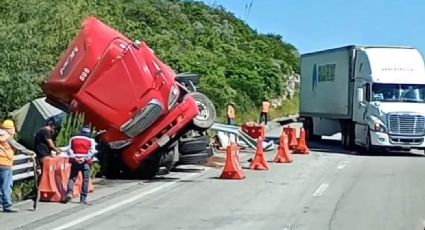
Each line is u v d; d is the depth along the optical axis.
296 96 79.31
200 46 64.44
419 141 31.66
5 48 22.75
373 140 31.77
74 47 21.27
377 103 31.88
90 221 13.91
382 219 14.59
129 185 20.09
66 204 16.17
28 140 22.97
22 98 23.53
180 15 70.25
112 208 15.68
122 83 20.80
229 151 21.92
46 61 26.14
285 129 33.97
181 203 16.56
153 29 58.34
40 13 26.94
